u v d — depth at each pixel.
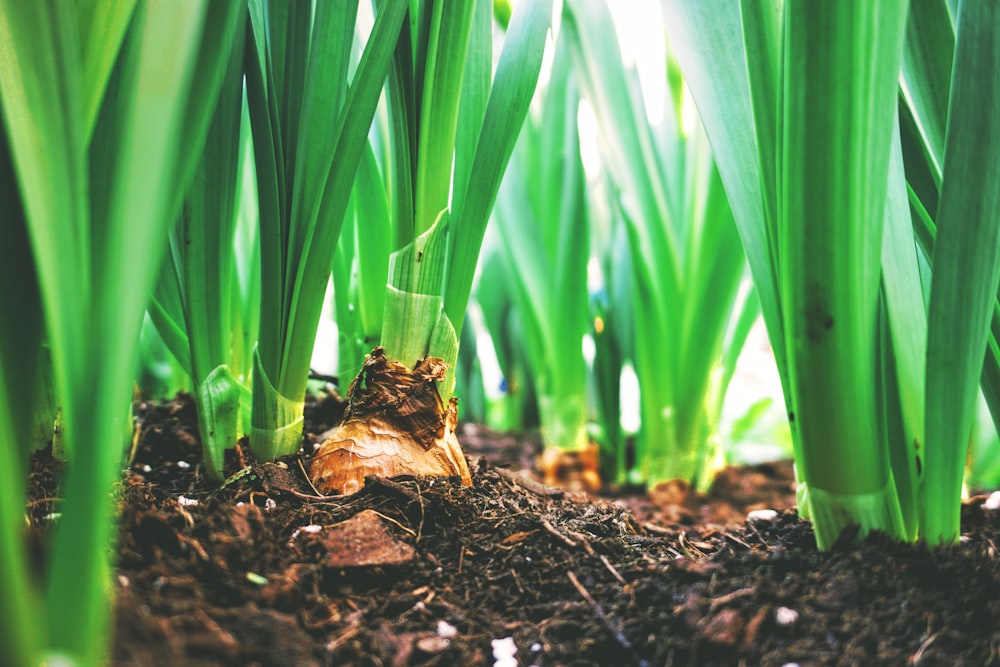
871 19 0.20
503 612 0.23
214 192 0.26
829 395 0.23
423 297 0.27
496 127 0.26
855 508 0.23
